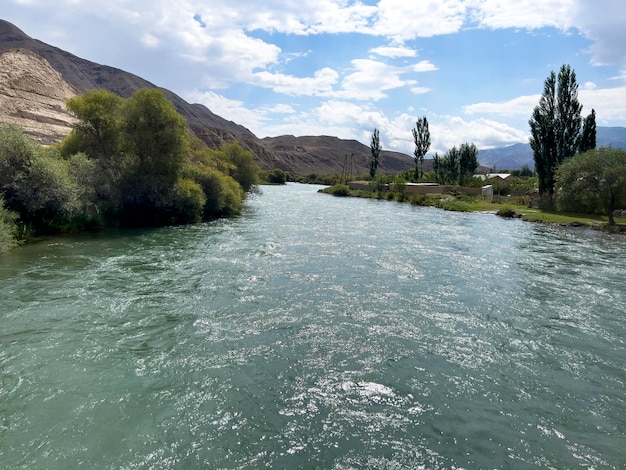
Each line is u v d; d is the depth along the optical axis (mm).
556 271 19906
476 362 9961
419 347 10734
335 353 10188
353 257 21859
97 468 6008
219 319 12133
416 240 28484
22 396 7734
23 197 21797
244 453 6473
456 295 15500
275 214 43344
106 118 30062
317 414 7617
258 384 8586
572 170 41156
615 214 44438
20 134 22391
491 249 25672
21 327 10891
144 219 30203
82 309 12352
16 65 62562
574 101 51000
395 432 7148
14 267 16656
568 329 12250
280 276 17297
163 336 10750
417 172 106375
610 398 8469
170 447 6539
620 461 6559
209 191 36469
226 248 22812
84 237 23922
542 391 8680
